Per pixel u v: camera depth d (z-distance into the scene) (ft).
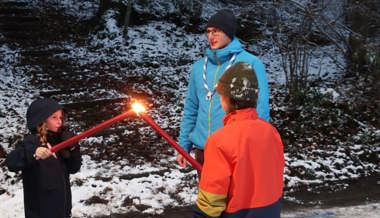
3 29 36.81
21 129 22.85
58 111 11.03
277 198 8.54
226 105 8.58
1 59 32.63
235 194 8.04
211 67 11.88
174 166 19.80
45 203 11.01
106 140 22.13
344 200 17.79
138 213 16.19
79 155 11.53
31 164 10.69
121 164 19.80
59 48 34.94
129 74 31.30
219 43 11.55
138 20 39.42
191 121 12.71
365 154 21.71
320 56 35.37
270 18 32.50
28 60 32.94
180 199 17.26
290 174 19.57
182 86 30.12
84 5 43.21
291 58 29.09
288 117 25.14
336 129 24.07
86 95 27.17
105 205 16.49
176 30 39.47
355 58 30.89
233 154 8.03
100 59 33.65
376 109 26.53
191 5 40.63
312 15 27.50
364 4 31.91
